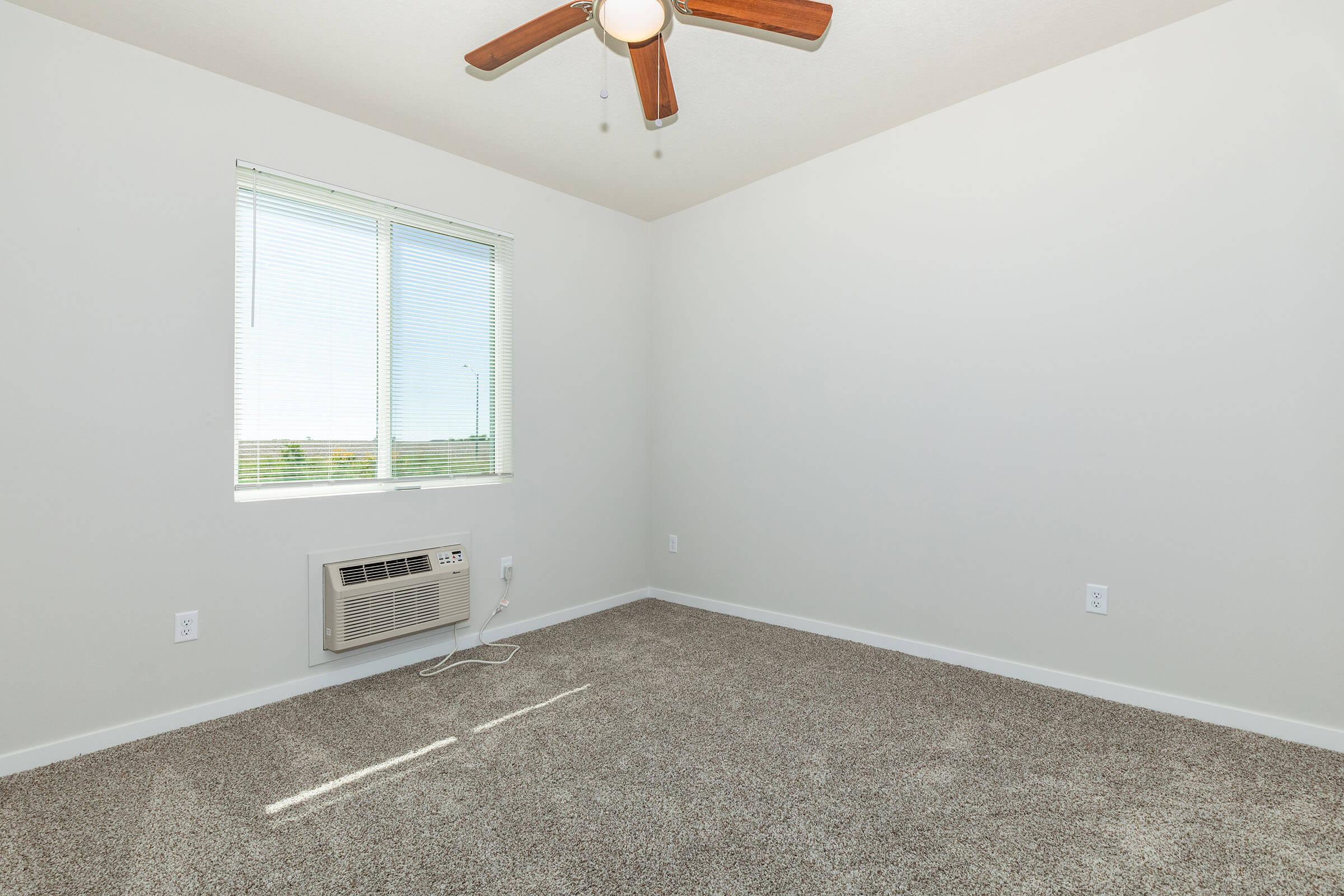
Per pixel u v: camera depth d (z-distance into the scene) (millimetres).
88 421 2027
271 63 2244
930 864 1438
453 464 3029
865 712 2254
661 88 1953
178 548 2197
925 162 2752
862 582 3018
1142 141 2219
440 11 1982
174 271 2195
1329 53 1904
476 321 3127
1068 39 2213
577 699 2393
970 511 2658
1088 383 2348
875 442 2955
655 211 3807
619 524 3803
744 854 1477
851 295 3025
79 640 2008
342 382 2650
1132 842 1510
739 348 3508
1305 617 1968
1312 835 1532
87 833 1567
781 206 3283
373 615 2605
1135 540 2264
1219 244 2084
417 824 1599
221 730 2156
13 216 1899
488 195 3135
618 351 3789
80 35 2021
